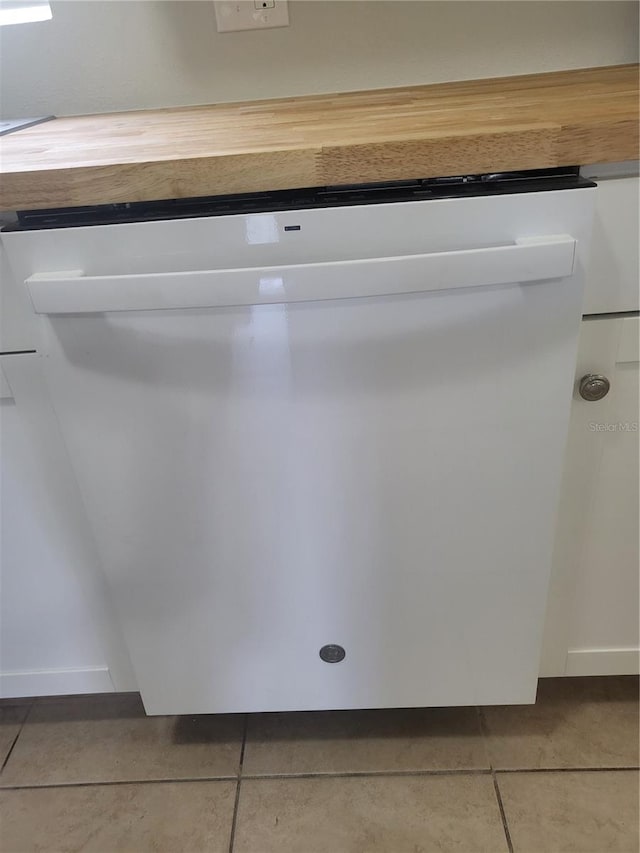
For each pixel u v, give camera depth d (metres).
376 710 1.14
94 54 1.08
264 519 0.81
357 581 0.86
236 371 0.70
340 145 0.62
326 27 1.06
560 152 0.63
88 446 0.76
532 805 0.98
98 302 0.64
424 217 0.64
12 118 1.13
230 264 0.66
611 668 1.03
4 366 0.76
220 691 0.99
